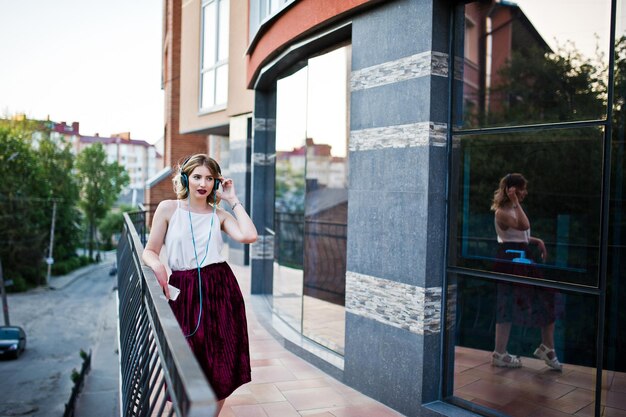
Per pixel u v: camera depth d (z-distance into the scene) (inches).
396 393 169.2
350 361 188.9
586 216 223.3
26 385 800.9
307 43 227.8
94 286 1884.8
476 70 321.1
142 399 93.3
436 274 162.7
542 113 310.8
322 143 245.4
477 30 311.6
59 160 2209.6
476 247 178.9
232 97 479.5
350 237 191.6
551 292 156.4
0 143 1776.6
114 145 5103.3
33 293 1684.3
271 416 160.7
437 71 160.7
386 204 175.3
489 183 245.3
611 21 132.1
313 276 252.2
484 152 250.2
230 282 122.2
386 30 175.5
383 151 176.9
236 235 124.6
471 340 164.6
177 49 854.5
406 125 167.6
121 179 2886.3
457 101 165.2
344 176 287.7
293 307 267.4
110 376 844.0
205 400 45.6
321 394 181.0
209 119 555.8
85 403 716.0
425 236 160.4
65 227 2206.0
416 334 162.4
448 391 164.2
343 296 262.4
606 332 136.5
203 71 569.6
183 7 622.5
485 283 165.9
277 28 247.4
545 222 224.2
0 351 929.5
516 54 308.5
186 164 121.8
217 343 116.4
